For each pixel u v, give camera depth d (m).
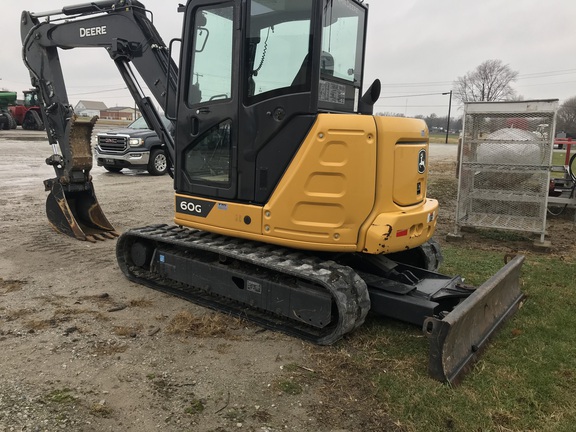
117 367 3.52
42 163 15.71
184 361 3.65
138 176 13.77
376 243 3.76
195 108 4.44
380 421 2.99
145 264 5.31
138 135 13.48
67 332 4.04
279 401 3.18
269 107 3.92
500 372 3.53
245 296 4.37
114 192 10.95
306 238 3.91
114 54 5.83
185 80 4.51
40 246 6.56
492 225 7.36
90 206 7.36
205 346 3.90
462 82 69.38
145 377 3.40
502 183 7.36
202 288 4.70
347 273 3.89
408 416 3.03
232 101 4.13
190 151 4.61
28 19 6.84
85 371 3.45
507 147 7.16
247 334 4.13
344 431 2.89
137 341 3.94
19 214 8.34
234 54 4.06
